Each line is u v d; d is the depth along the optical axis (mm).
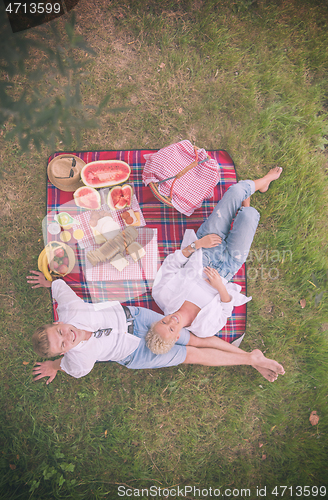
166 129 3062
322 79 3139
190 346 2592
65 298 2363
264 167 3068
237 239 2465
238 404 2863
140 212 2637
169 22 3107
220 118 3086
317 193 3025
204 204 2725
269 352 2896
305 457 2775
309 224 3020
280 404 2865
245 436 2822
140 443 2789
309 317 2939
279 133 3082
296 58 3129
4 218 2990
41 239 2971
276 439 2816
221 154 2861
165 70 3092
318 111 3127
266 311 2957
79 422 2818
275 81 3100
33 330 2898
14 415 2818
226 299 2473
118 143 3043
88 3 3074
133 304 2562
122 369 2855
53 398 2842
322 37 3135
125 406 2834
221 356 2607
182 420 2830
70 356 2322
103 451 2779
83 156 2791
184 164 2469
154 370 2863
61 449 2775
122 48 3098
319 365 2879
